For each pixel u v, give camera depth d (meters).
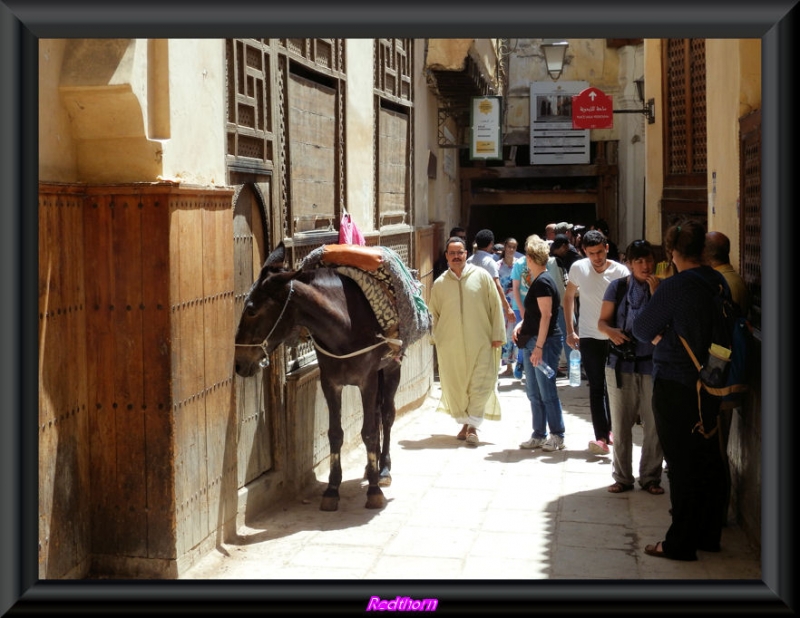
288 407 6.93
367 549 5.82
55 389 4.71
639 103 17.95
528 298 8.55
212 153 5.64
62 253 4.78
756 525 5.65
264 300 5.95
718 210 7.43
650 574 5.34
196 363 5.34
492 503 6.87
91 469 5.10
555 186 19.38
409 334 6.80
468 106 14.20
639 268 6.88
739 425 6.18
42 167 4.64
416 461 8.22
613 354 7.01
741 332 5.46
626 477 7.12
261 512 6.46
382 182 9.93
